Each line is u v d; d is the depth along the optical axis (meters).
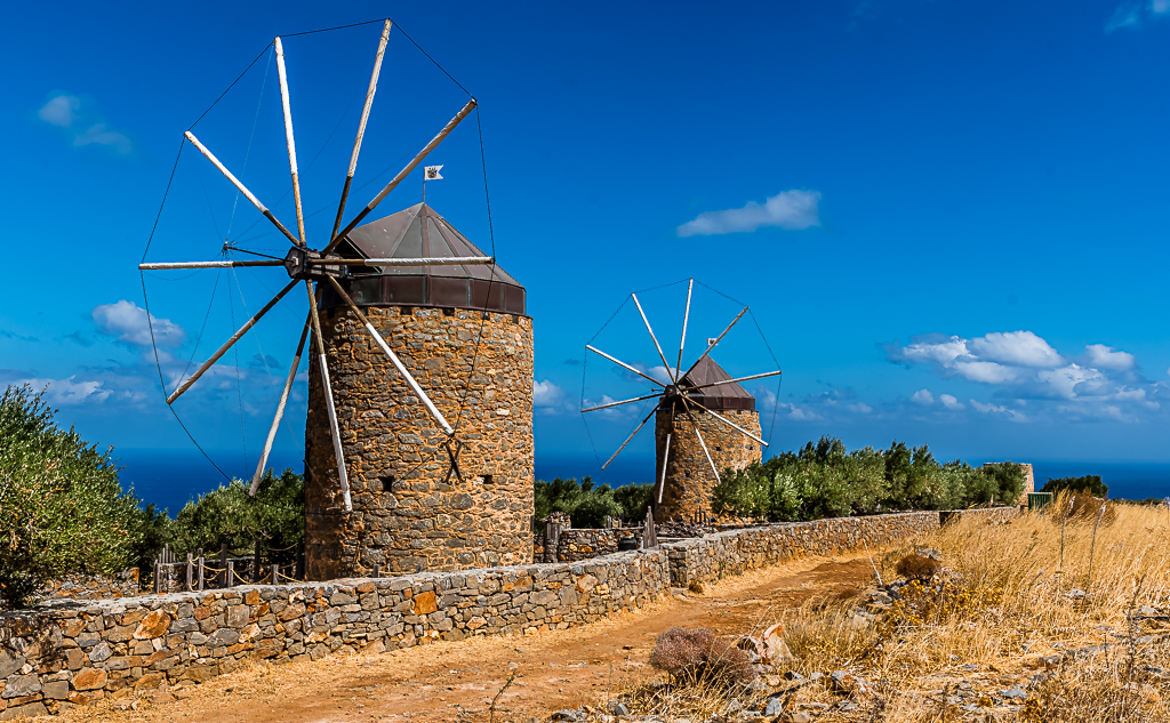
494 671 12.20
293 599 12.42
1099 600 12.21
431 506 18.69
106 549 11.73
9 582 10.91
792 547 24.81
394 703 10.54
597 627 15.55
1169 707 7.40
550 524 25.83
